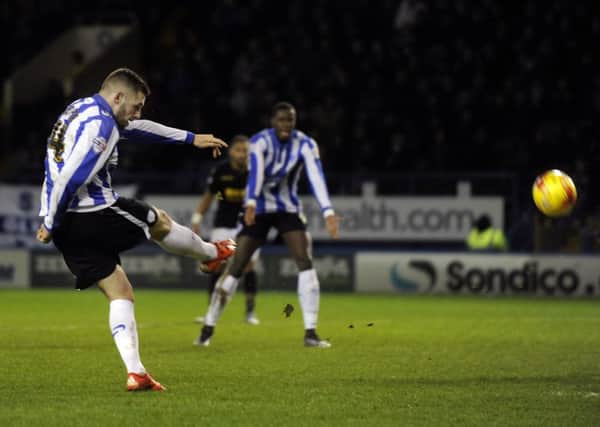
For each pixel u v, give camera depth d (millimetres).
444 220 63375
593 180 63594
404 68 75250
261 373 23953
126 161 72250
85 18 84562
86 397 20016
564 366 25500
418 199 63594
